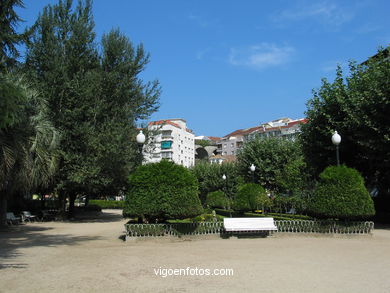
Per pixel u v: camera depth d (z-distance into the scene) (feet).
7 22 35.63
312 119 70.08
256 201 72.95
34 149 43.14
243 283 18.62
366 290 17.25
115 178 78.89
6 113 23.88
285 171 82.28
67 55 71.77
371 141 54.13
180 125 286.46
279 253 28.89
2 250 30.83
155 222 41.93
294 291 17.06
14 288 17.61
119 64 79.46
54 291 17.01
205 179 142.61
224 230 39.88
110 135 69.46
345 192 40.34
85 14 74.54
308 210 44.29
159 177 38.88
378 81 55.21
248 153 113.70
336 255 27.86
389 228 52.34
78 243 35.99
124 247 32.83
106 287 17.76
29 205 96.58
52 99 66.59
